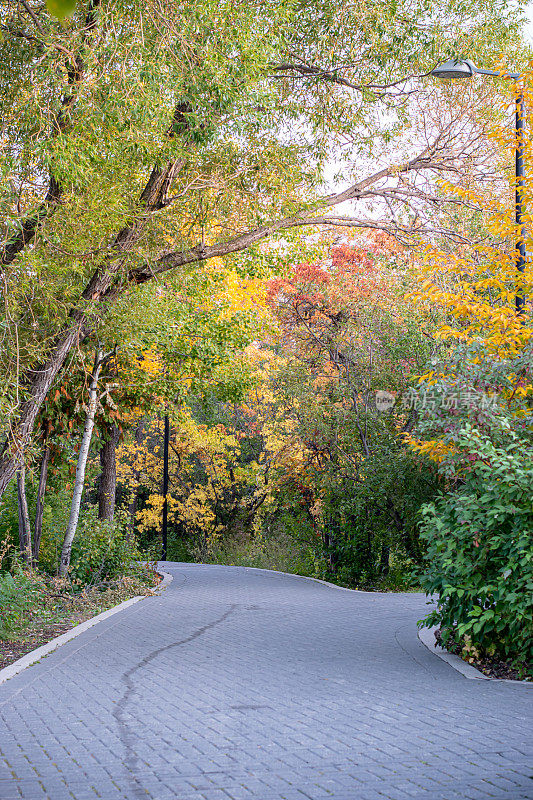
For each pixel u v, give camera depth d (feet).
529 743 18.67
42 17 37.60
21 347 41.91
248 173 50.34
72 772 16.83
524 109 38.55
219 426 144.05
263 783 15.89
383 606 51.83
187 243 52.34
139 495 159.43
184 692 25.36
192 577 81.46
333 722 21.02
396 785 15.66
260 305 85.76
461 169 57.47
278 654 33.14
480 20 54.08
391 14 50.52
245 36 41.22
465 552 29.68
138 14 38.11
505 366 32.96
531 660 28.17
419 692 25.03
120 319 52.80
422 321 67.67
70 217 38.96
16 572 53.36
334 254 89.76
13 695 25.12
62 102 38.81
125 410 74.23
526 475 27.73
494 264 37.55
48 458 68.39
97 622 44.11
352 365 78.69
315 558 84.12
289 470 83.30
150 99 37.65
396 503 67.97
